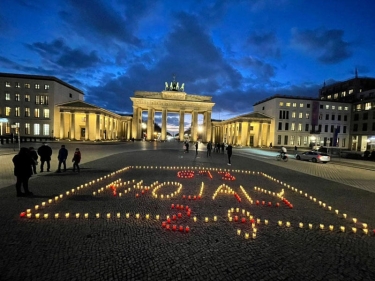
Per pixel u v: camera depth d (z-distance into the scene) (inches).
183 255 194.1
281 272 176.1
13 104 2379.4
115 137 3348.9
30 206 302.8
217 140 3919.8
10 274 161.0
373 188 502.3
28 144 1621.6
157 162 812.0
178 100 3048.7
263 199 381.7
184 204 336.5
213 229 250.5
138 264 178.7
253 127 2974.9
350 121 2780.5
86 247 201.2
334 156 1585.9
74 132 2500.0
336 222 285.7
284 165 898.7
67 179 476.1
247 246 214.4
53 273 163.8
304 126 2709.2
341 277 172.2
